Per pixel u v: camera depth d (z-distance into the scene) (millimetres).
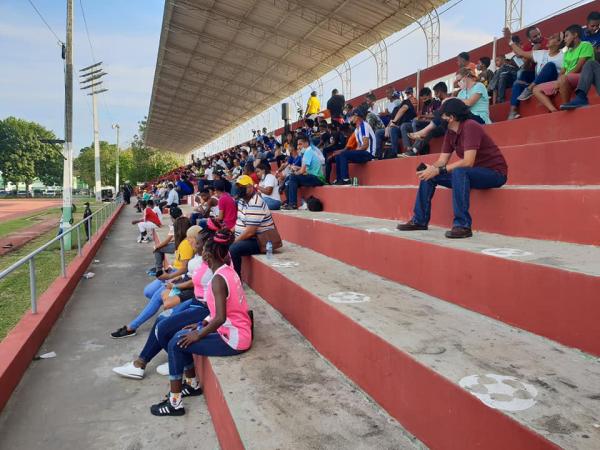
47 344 5457
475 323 2979
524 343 2605
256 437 2479
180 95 33656
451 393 2111
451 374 2201
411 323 3000
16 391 4230
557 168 4242
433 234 4305
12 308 6910
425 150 7359
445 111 4230
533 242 3564
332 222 5688
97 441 3389
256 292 5578
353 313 3232
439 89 7254
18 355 4465
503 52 10477
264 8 16469
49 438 3449
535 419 1782
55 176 86875
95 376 4562
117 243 14562
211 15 18094
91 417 3746
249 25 18328
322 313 3584
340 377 3229
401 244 4098
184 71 26906
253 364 3471
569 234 3406
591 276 2377
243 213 6309
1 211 38719
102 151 83688
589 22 6422
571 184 4109
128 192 39469
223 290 3596
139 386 4336
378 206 6215
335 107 11273
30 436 3482
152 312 5777
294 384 3125
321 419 2656
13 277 9219
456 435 2086
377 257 4508
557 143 4234
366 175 7930
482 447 1930
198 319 4180
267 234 5871
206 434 3385
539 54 6746
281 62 22047
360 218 6340
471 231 4012
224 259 3766
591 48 5551
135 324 5750
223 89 29438
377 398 2803
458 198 4012
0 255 12750
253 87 27734
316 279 4355
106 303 7320
